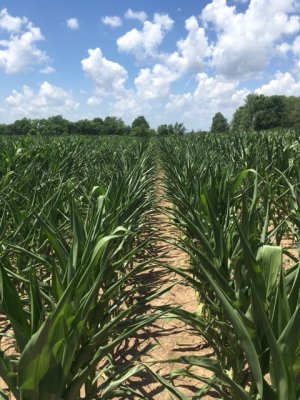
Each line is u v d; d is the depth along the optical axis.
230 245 3.19
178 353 3.65
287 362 1.69
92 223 2.80
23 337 1.76
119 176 5.21
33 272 2.01
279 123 94.38
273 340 1.58
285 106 95.88
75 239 2.47
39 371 1.63
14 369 1.92
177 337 3.92
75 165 8.32
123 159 8.69
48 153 9.23
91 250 2.40
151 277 5.36
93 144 17.47
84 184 6.44
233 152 9.17
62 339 1.72
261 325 2.00
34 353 1.57
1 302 1.95
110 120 103.25
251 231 2.71
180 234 6.88
